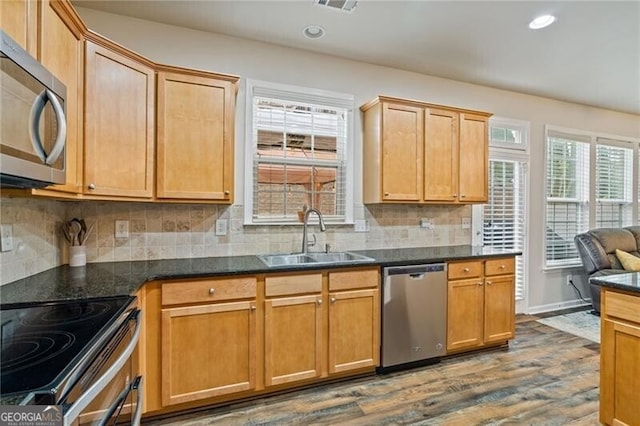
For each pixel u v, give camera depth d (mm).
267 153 3033
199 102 2424
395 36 2854
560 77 3705
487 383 2592
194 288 2148
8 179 1206
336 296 2527
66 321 1295
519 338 3482
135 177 2188
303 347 2436
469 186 3371
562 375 2717
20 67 1118
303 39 2916
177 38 2730
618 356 1924
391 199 3066
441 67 3457
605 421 1987
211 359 2193
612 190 4914
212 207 2816
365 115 3301
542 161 4348
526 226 4246
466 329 3004
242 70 2914
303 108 3152
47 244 2154
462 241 3797
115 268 2281
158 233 2658
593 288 4234
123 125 2109
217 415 2197
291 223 3053
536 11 2490
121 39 2588
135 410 1523
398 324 2723
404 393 2455
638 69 3480
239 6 2453
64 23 1664
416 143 3156
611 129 4863
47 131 1283
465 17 2570
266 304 2330
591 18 2572
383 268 2678
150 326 2066
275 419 2160
